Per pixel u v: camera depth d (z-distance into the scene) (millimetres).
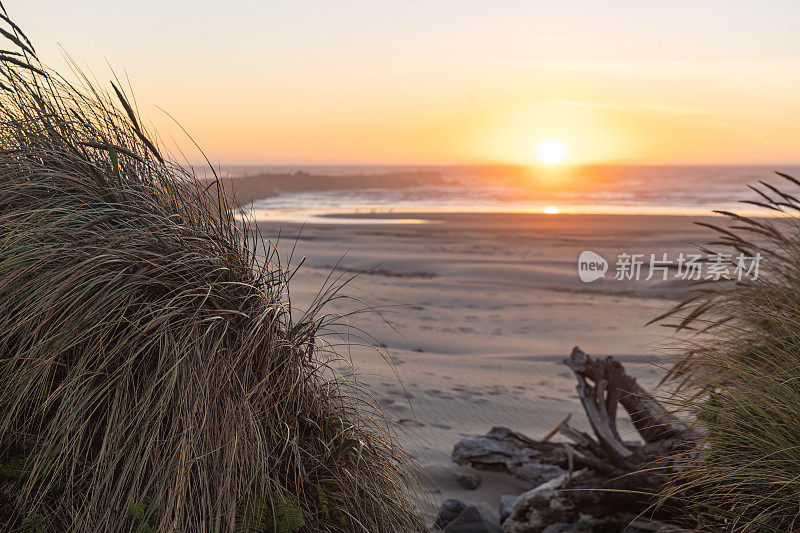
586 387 4117
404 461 2617
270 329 2352
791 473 2490
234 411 2131
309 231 34719
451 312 14070
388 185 122750
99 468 2023
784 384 2740
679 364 3496
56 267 2213
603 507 3807
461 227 38562
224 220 2564
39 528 1945
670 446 3754
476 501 4566
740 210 47531
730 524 2639
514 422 6523
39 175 2404
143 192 2467
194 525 2020
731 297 3580
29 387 2092
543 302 15664
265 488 2164
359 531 2301
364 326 11445
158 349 2174
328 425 2438
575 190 98750
